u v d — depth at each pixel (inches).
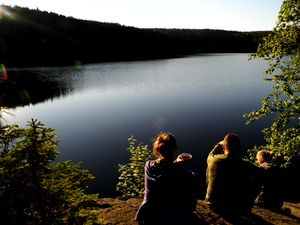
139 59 6289.4
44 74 3779.5
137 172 332.2
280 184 191.3
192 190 112.8
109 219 152.2
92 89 2839.6
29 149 102.8
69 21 6712.6
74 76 3695.9
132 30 7810.0
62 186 109.2
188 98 2224.4
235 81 3070.9
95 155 1123.3
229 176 151.0
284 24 383.2
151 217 112.4
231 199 153.6
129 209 165.6
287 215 184.5
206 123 1488.7
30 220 101.1
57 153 110.7
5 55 5103.3
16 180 99.9
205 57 6870.1
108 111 1916.8
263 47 414.0
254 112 452.1
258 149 478.3
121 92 2657.5
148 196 113.5
